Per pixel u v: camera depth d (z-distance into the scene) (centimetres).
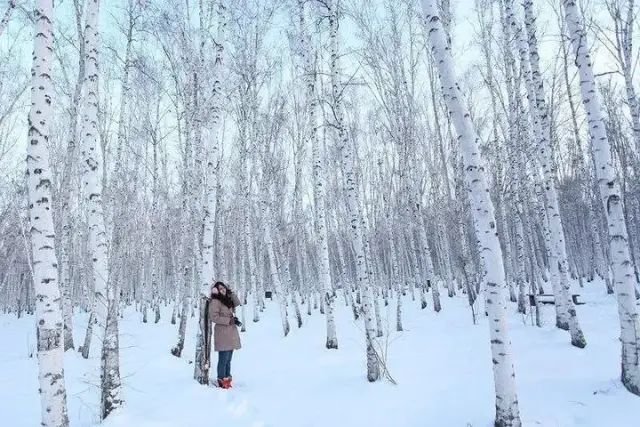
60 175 1736
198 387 725
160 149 2152
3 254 2503
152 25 1336
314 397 678
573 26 651
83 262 1941
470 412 545
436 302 1769
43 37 469
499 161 1603
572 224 3141
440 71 504
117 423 539
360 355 1002
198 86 1351
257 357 1095
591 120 631
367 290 775
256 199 2116
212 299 790
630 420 481
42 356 424
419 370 789
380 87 1606
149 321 2108
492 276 473
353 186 811
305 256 2336
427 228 2920
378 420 555
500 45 1568
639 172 2200
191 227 1436
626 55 1077
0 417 600
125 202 1702
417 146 2206
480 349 925
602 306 1638
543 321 1294
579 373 676
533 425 493
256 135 1662
